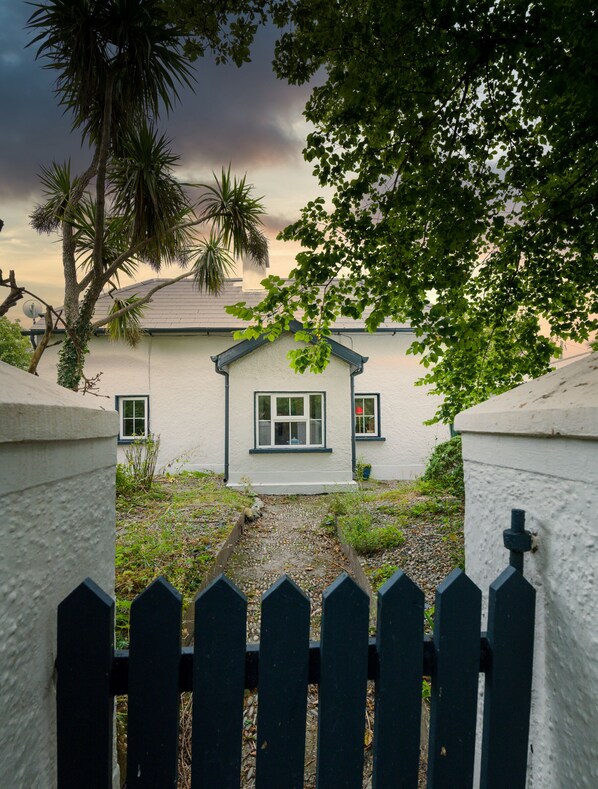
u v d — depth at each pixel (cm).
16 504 68
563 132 214
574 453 82
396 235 233
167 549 408
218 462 985
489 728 86
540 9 165
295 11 216
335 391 881
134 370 988
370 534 447
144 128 525
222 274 770
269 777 81
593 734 75
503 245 268
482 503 123
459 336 245
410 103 201
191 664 82
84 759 77
